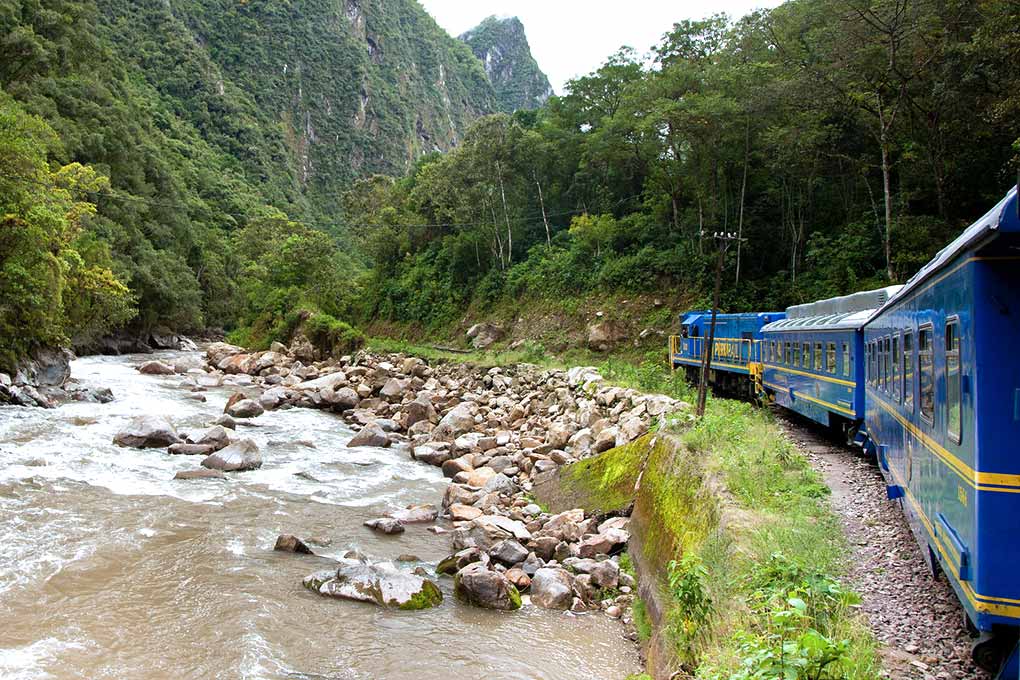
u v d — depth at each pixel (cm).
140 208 6291
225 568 1267
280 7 18150
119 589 1147
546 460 2067
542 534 1504
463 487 1850
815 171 3394
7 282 2516
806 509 1045
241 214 10706
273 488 1869
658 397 2092
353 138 17812
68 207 3391
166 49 14600
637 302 3847
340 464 2230
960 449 594
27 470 1802
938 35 2611
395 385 3512
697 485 1191
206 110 14112
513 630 1079
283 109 16712
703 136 3547
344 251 11106
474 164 4962
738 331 2791
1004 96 2252
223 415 2772
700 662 717
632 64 4906
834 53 2844
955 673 623
